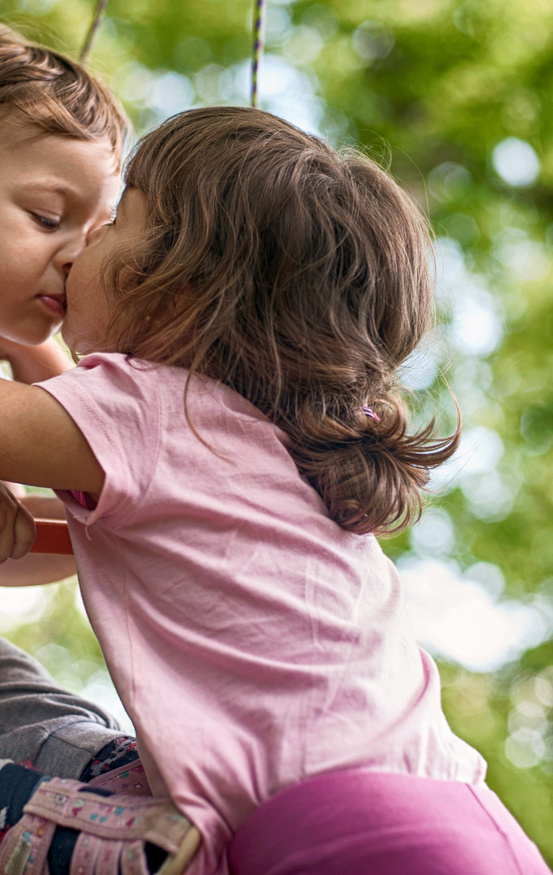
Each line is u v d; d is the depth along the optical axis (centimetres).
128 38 461
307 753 82
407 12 469
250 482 95
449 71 467
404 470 107
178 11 464
